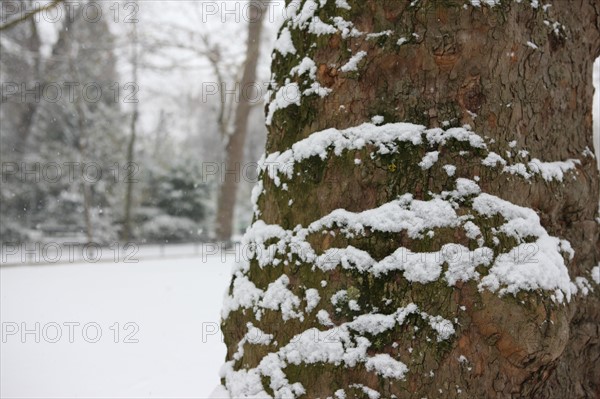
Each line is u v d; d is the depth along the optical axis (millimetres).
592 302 2297
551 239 2055
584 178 2359
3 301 8055
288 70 2314
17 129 23703
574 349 2242
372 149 2033
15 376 4766
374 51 2084
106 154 24047
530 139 2188
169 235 24453
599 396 2273
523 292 1848
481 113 2072
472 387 1855
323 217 2072
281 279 2117
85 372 4895
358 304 1940
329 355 1929
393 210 1974
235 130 16703
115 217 24312
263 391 2068
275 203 2238
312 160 2115
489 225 1944
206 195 25391
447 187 1994
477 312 1863
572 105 2400
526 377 1910
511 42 2102
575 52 2428
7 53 19859
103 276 10414
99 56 19969
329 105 2146
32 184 23203
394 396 1850
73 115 23125
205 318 6883
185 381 4699
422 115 2057
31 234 22516
